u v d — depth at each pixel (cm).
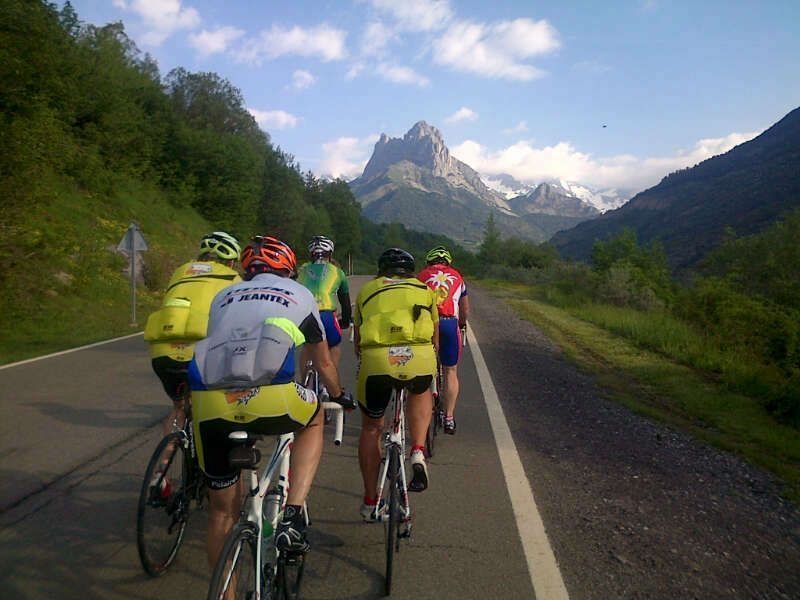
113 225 2514
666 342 1377
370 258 11494
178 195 3716
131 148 3356
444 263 643
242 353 289
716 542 435
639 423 744
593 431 699
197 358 297
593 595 360
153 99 4000
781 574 396
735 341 1335
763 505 514
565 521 459
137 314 1873
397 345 416
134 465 561
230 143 4297
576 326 1723
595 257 4316
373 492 426
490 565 393
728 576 388
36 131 1524
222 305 316
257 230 5409
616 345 1387
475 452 615
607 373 1068
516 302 2523
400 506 394
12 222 1486
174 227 3234
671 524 461
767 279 3141
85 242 1977
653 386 988
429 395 441
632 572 387
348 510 477
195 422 295
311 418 316
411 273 461
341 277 637
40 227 1747
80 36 3209
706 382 1036
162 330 411
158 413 736
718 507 500
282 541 303
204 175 4094
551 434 680
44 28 1664
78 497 488
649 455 623
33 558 391
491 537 432
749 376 1016
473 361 1116
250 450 280
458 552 409
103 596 351
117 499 486
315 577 377
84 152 2703
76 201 2462
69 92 2678
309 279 625
